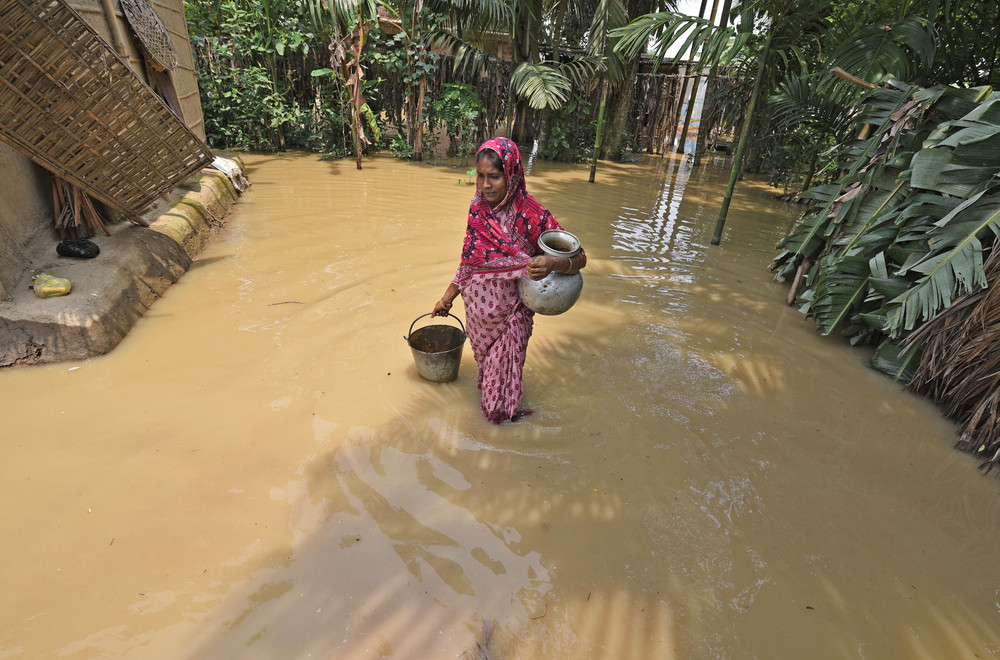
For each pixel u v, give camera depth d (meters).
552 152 11.98
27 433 2.86
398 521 2.46
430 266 5.32
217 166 7.15
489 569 2.27
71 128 3.73
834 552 2.49
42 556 2.19
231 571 2.17
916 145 4.24
